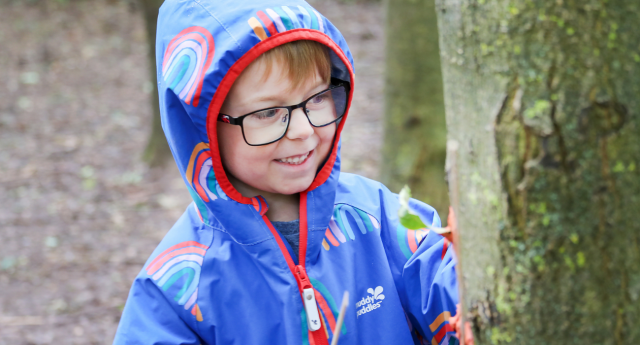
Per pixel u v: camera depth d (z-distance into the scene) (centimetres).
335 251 147
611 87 79
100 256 511
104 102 907
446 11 90
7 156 723
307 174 135
